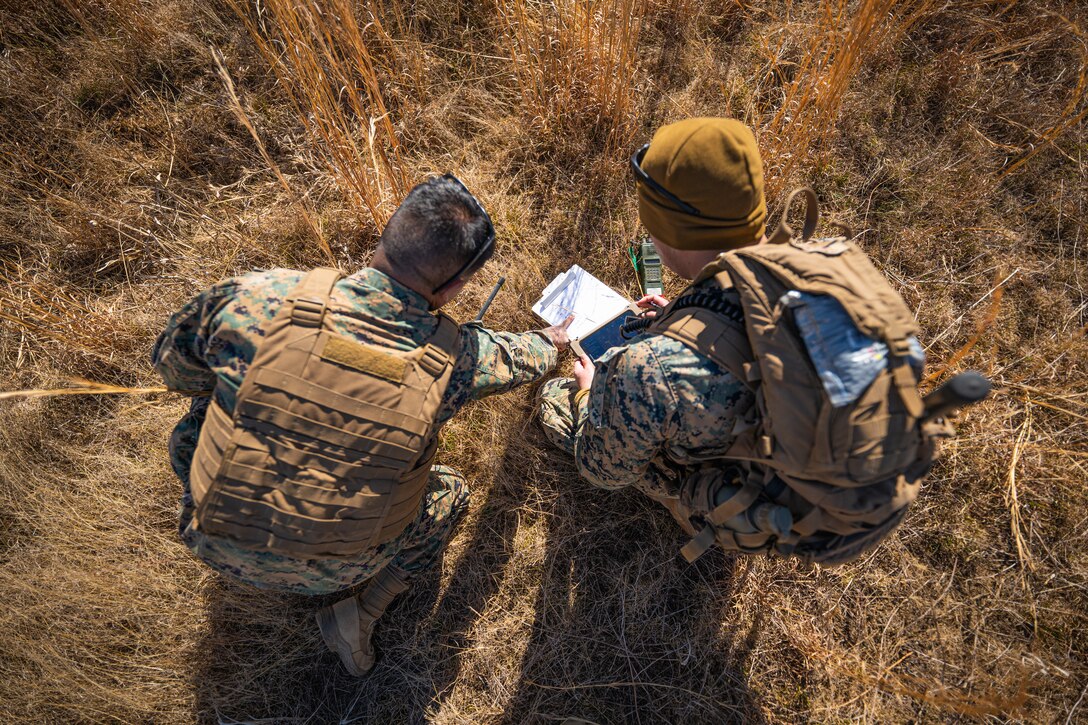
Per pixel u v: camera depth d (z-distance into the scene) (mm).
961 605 1942
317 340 1242
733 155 1195
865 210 2365
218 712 1950
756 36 2576
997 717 1801
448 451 2160
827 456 1066
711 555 2043
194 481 1346
